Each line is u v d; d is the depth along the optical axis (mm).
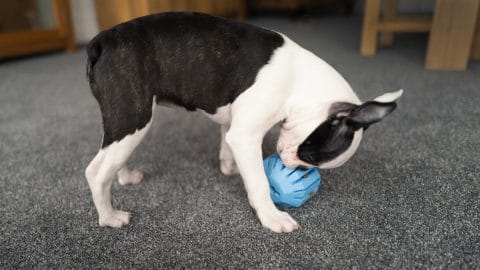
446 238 815
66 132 1492
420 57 2471
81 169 1191
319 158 835
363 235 836
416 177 1072
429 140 1294
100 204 873
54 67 2549
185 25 871
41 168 1202
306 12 4449
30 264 783
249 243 828
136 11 2797
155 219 929
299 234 851
